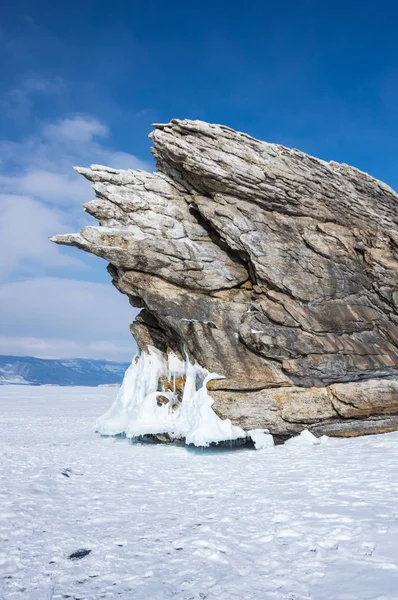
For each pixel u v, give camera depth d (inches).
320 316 836.0
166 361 886.4
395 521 324.8
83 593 247.3
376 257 903.1
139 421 799.1
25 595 246.7
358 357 825.5
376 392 775.7
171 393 842.8
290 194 881.5
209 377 781.3
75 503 433.7
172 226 877.2
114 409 901.2
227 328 822.5
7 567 284.5
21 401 2292.1
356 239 919.7
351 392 768.9
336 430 773.3
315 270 864.3
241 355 802.8
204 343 800.3
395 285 897.5
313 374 793.6
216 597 234.4
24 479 539.5
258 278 852.0
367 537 298.4
